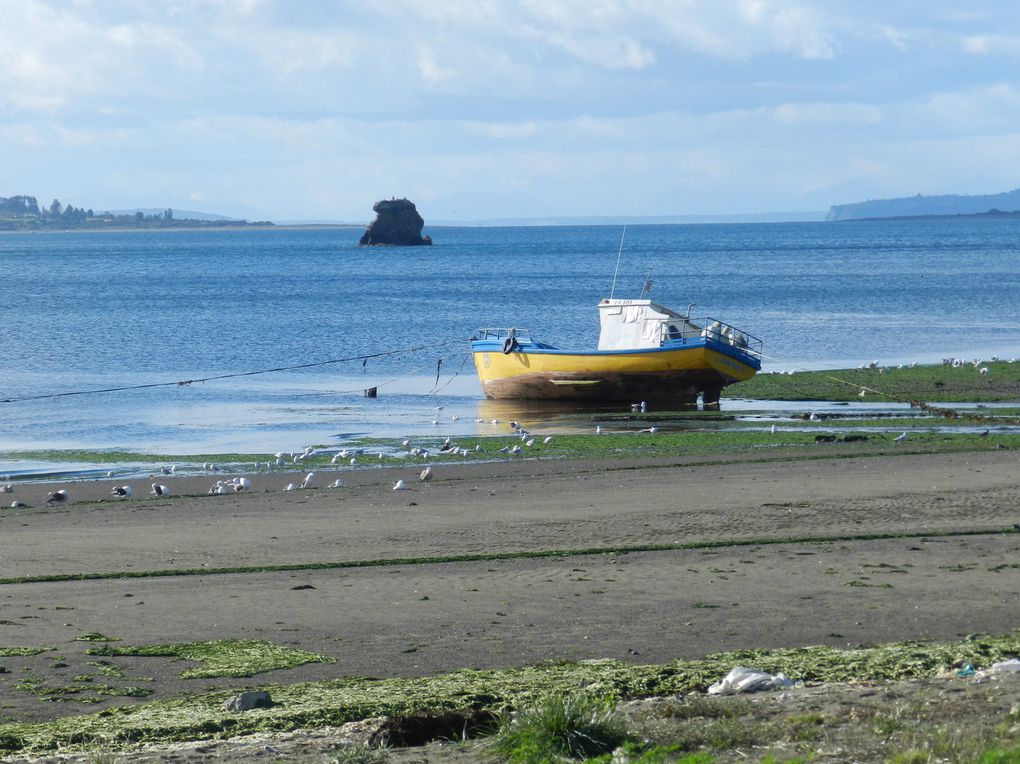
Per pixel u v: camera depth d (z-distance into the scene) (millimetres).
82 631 45812
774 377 140625
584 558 57719
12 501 77188
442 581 53469
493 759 28266
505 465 89250
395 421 118000
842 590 50625
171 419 118875
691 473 82750
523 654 42312
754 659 39500
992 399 122688
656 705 32750
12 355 172750
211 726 33625
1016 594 49562
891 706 30484
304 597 50844
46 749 32188
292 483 82875
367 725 33219
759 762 26344
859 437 99125
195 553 60188
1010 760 24688
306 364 164750
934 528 63344
